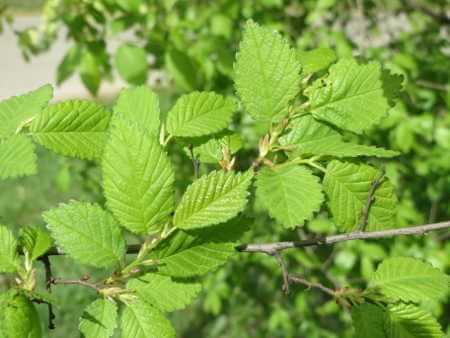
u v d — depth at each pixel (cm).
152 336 29
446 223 33
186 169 88
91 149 33
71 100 33
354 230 33
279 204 31
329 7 101
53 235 30
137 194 29
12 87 293
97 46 79
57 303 27
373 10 108
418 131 83
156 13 91
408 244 87
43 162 215
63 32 339
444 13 109
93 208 30
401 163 92
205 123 34
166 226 30
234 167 34
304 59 36
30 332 27
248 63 33
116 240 30
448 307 94
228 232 31
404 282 33
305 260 90
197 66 88
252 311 139
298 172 32
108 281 30
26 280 29
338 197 33
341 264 87
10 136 32
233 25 98
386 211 34
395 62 86
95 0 81
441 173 91
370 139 85
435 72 96
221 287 105
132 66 76
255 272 122
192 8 97
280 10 101
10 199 193
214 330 138
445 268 85
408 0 102
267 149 33
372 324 33
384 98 33
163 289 30
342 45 89
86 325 29
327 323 119
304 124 33
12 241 30
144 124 34
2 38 357
